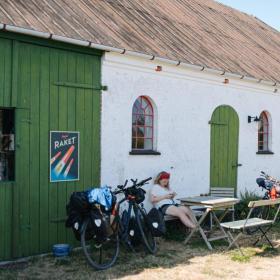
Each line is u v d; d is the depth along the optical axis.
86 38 7.77
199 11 14.56
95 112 8.26
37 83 7.37
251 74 11.39
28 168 7.29
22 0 8.03
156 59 8.93
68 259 7.31
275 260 7.57
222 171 11.19
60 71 7.68
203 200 8.76
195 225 8.50
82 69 8.02
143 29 10.20
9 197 7.06
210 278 6.56
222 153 11.18
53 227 7.64
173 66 9.67
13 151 7.17
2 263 6.98
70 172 7.88
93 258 7.35
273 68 12.89
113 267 6.98
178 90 9.96
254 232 9.50
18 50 7.09
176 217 8.74
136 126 9.32
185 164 10.20
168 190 9.25
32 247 7.34
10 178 7.23
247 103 11.90
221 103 11.09
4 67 6.95
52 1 8.84
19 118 7.15
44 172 7.50
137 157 9.11
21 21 7.07
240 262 7.41
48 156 7.55
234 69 11.04
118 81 8.64
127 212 7.84
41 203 7.46
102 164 8.41
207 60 10.55
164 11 12.55
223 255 7.82
